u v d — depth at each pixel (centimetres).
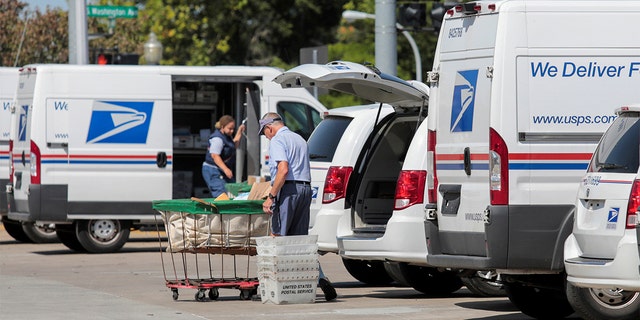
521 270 2636
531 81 2644
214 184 4947
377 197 3384
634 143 2403
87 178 4778
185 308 3036
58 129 4756
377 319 2808
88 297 3288
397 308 3044
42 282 3719
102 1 13350
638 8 2694
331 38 13575
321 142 3600
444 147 2786
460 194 2736
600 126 2669
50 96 4753
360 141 3406
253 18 13550
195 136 5356
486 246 2636
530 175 2630
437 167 2809
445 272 3394
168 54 13488
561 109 2652
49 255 4847
